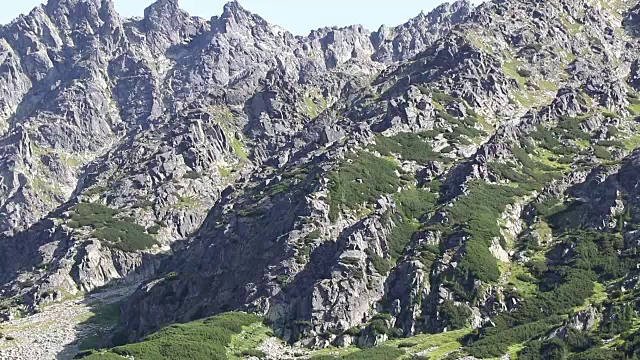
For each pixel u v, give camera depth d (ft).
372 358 562.25
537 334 557.33
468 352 544.21
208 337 625.82
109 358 587.27
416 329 627.05
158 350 604.08
